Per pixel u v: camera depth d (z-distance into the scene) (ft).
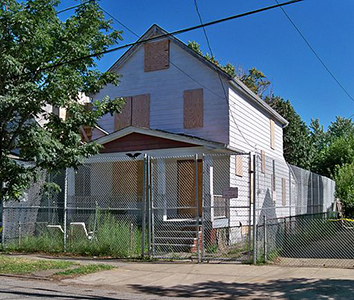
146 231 42.86
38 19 32.60
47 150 31.45
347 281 27.94
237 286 27.22
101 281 29.14
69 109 34.83
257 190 45.32
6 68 30.66
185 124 56.80
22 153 32.27
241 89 56.80
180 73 58.18
